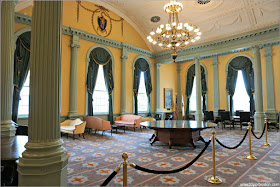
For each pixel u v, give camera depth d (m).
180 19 9.81
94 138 7.25
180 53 11.06
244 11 8.41
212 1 8.39
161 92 12.75
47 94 2.20
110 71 9.89
